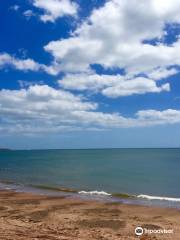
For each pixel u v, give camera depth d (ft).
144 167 247.70
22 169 236.63
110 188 126.82
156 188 126.82
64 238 53.93
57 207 83.25
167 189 123.85
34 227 61.77
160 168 234.58
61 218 70.74
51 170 224.74
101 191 116.47
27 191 116.16
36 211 77.92
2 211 78.13
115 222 66.59
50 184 139.95
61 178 166.40
